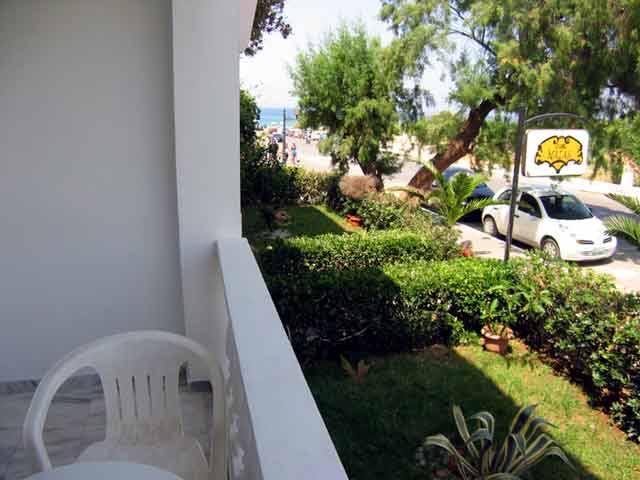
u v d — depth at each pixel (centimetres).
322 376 476
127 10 251
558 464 361
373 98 1339
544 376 486
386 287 508
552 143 809
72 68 252
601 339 426
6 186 258
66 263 270
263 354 137
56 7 245
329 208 1392
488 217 1171
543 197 1014
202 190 259
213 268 268
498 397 441
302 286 488
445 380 468
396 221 1023
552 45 1028
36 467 129
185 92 248
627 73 1023
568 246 928
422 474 338
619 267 938
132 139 264
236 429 158
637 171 1060
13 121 252
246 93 1265
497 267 563
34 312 271
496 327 533
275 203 1322
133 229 273
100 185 266
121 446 159
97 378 277
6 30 243
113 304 278
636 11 942
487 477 294
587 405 439
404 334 521
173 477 105
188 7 240
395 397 436
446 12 1132
